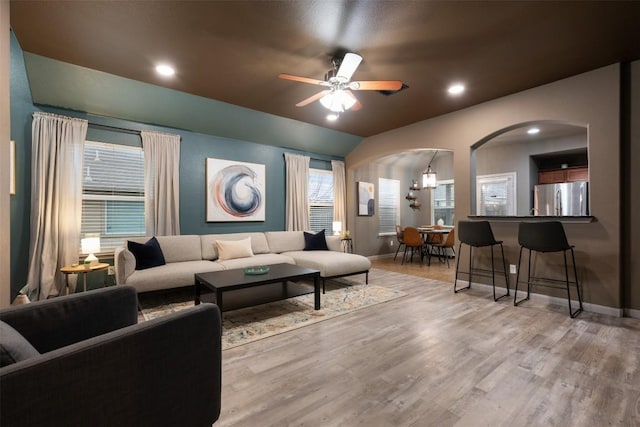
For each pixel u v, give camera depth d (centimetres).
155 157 411
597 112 304
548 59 285
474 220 405
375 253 707
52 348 128
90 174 376
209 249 425
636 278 294
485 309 321
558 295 336
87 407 85
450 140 435
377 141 564
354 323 281
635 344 234
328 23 230
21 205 330
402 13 218
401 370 197
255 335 254
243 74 319
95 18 225
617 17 223
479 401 165
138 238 379
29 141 336
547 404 162
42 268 329
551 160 635
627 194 300
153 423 100
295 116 459
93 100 354
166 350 103
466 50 268
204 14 220
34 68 301
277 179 548
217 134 471
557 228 299
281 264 369
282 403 164
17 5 210
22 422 75
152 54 278
